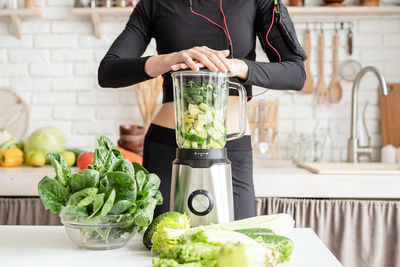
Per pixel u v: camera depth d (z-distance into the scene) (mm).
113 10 2541
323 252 823
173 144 1291
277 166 2225
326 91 2645
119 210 787
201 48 987
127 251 829
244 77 1096
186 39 1306
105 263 753
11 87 2709
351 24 2645
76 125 2711
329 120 2643
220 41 1295
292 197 1970
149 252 823
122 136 2281
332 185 1916
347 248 1881
